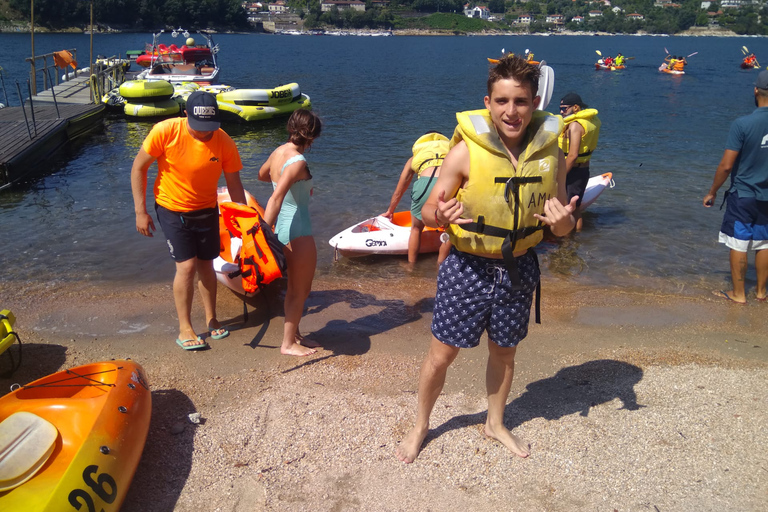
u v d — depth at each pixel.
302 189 4.11
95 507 2.53
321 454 3.23
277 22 169.00
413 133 14.76
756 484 3.00
